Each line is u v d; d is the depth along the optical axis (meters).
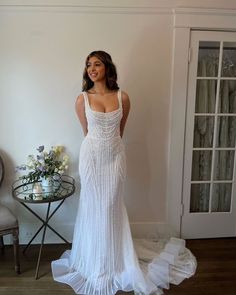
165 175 2.76
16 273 2.32
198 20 2.48
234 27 2.52
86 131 2.27
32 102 2.55
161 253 2.50
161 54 2.54
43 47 2.46
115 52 2.51
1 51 2.45
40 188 2.31
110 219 2.19
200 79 2.65
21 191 2.43
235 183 2.84
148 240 2.77
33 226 2.75
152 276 2.22
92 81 2.19
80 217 2.32
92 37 2.47
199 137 2.76
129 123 2.64
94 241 2.22
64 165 2.49
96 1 2.41
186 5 2.47
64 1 2.40
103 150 2.09
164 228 2.84
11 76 2.49
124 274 2.23
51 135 2.61
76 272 2.30
